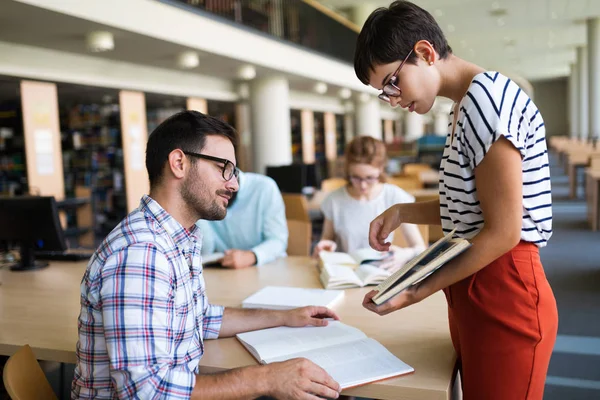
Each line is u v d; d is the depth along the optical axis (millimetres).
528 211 1187
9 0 4785
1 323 1843
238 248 2947
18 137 8633
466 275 1188
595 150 11484
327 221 2959
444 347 1479
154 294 1165
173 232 1298
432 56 1209
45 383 1393
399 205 1654
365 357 1373
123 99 8008
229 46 7895
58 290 2334
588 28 18141
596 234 7043
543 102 35062
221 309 1645
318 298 1931
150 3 6316
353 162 2771
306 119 14156
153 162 1318
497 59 26094
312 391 1194
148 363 1143
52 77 7016
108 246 1205
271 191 2900
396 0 1250
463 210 1231
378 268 2244
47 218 2820
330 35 11922
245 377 1200
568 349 3391
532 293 1180
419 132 24141
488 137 1118
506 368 1203
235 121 12117
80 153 9961
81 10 5406
